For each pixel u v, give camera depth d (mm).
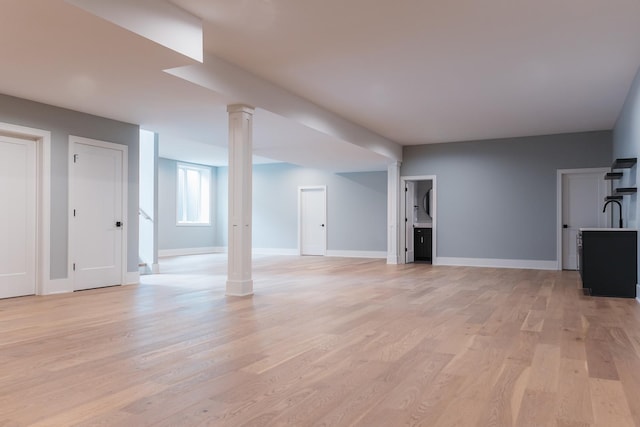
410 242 11078
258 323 4195
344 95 6512
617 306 5121
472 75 5664
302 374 2777
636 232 5727
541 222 9438
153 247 8438
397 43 4680
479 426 2062
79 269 6137
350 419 2135
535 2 3832
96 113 6117
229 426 2057
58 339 3600
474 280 7465
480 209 9945
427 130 8961
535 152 9492
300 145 8352
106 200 6484
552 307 5059
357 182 12867
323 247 13297
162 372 2807
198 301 5352
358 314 4621
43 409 2244
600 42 4660
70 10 3148
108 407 2270
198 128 6949
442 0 3785
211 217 14438
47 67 4285
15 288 5535
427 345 3461
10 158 5473
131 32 3504
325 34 4457
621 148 7480
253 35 4477
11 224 5488
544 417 2160
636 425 2078
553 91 6344
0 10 3143
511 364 2992
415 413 2205
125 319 4352
